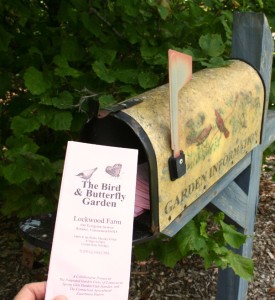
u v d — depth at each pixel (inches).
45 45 89.0
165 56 79.5
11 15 91.9
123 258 38.4
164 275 116.1
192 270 118.0
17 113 90.6
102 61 79.7
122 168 39.6
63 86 82.0
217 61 69.1
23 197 86.0
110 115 47.4
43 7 96.2
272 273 119.0
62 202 38.1
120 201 39.1
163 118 49.6
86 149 39.2
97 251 38.2
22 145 73.7
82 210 38.3
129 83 77.6
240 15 71.8
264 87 71.7
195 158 53.4
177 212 51.3
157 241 71.2
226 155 61.8
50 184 81.1
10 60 87.3
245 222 79.6
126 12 78.1
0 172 77.2
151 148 46.1
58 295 37.4
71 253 37.8
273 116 83.3
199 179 55.4
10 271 113.8
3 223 131.7
